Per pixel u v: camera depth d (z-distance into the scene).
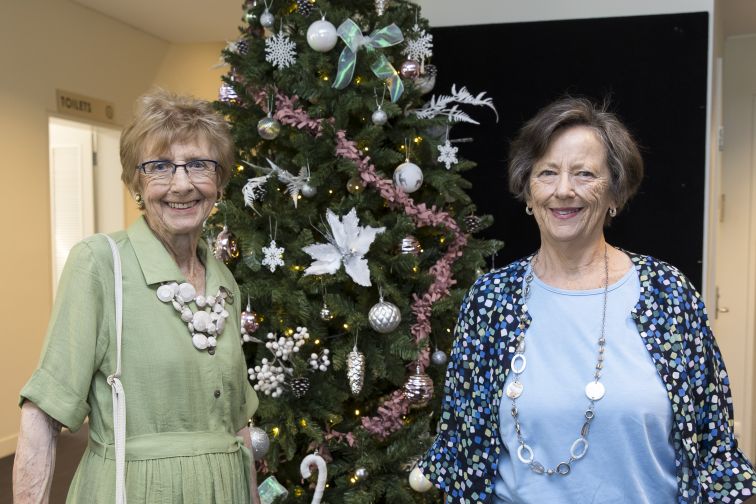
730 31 4.59
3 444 4.53
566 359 1.32
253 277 2.16
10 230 4.63
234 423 1.47
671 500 1.28
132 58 5.80
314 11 2.11
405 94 2.21
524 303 1.40
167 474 1.28
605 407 1.27
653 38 2.83
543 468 1.30
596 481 1.27
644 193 2.84
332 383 2.21
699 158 2.79
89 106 5.34
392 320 2.04
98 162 6.09
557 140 1.34
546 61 2.95
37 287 4.87
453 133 3.05
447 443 1.47
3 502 3.69
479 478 1.41
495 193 3.02
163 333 1.31
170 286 1.33
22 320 4.73
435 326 2.32
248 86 2.19
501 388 1.37
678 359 1.28
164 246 1.40
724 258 4.77
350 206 2.13
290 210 2.14
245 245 2.05
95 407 1.29
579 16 2.91
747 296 4.71
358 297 2.19
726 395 1.34
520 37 2.97
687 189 2.80
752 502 3.39
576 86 2.92
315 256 2.05
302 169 2.12
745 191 4.72
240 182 2.18
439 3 3.07
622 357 1.29
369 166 2.10
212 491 1.32
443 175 2.24
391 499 2.15
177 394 1.31
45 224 4.94
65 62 5.08
